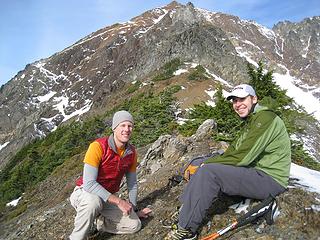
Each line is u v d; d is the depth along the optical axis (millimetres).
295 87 132375
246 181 3980
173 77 70875
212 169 3967
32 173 43250
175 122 26734
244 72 75625
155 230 4816
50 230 7367
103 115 66500
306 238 3748
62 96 113000
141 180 8195
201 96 52406
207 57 80625
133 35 113250
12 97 131625
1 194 41438
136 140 24656
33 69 140750
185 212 4012
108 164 4766
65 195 20234
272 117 3955
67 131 65688
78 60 132125
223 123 11812
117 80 96688
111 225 5012
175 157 8797
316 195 4465
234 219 4238
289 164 4078
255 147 3873
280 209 4195
